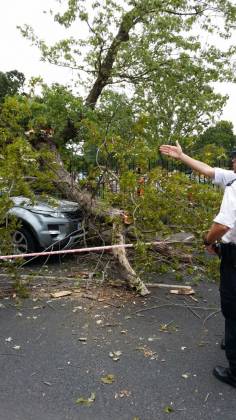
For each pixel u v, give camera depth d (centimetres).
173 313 482
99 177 638
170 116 1114
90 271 631
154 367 364
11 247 592
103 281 576
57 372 354
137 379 345
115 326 444
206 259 589
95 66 1133
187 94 1105
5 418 294
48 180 668
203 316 475
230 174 398
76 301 511
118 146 594
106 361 372
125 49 1080
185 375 352
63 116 916
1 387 332
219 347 402
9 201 565
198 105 1095
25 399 317
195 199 576
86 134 729
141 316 471
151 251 604
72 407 308
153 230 571
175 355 385
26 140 676
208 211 573
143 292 533
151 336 422
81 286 565
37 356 380
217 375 346
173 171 600
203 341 413
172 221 586
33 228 679
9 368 360
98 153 635
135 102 1106
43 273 632
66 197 718
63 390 329
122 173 580
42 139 787
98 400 316
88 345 401
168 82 1107
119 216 573
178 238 624
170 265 609
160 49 1117
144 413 302
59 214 700
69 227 705
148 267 584
